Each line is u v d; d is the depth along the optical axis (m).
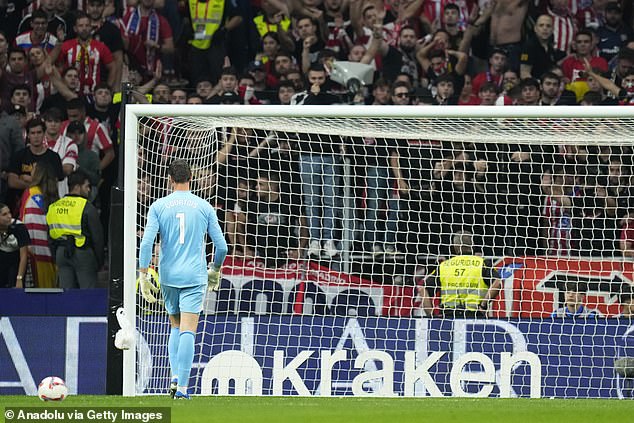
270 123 38.34
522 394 36.41
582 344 36.44
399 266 41.91
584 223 42.69
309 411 22.67
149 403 25.41
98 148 47.97
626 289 38.56
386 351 36.53
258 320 36.88
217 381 36.59
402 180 42.34
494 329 36.50
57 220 43.16
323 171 41.03
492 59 50.72
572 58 51.66
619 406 26.09
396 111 35.34
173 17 52.53
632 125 37.41
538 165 42.78
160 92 48.47
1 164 47.75
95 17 51.03
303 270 39.28
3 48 49.66
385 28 51.91
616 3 52.72
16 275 44.41
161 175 40.56
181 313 27.61
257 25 52.69
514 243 42.94
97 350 37.69
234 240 39.31
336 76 49.03
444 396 35.47
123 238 35.03
